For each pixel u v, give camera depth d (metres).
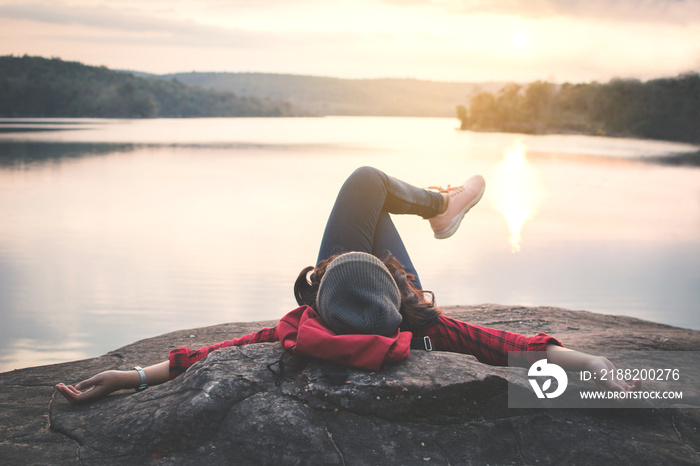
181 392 1.75
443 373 1.73
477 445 1.62
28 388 2.13
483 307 3.98
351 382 1.67
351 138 79.75
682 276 8.52
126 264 9.48
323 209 17.48
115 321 6.14
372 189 2.31
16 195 20.23
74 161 37.47
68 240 11.93
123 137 74.06
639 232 13.27
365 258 1.76
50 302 6.92
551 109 105.38
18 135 71.81
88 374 2.34
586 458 1.59
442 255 10.38
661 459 1.59
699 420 1.79
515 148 58.78
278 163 37.00
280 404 1.65
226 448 1.57
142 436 1.62
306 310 1.88
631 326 3.51
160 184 24.78
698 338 2.90
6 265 9.36
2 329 5.79
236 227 13.87
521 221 15.16
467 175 29.61
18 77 186.25
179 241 11.88
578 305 6.91
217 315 6.40
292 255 10.34
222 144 62.25
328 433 1.59
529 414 1.72
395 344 1.75
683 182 28.28
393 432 1.62
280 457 1.53
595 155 49.41
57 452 1.60
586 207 18.38
